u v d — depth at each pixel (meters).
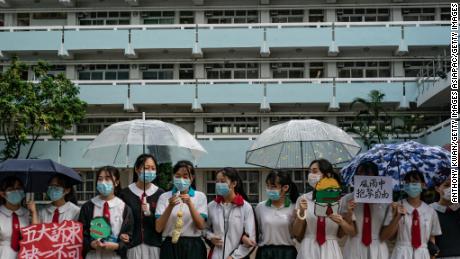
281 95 25.02
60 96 22.36
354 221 6.70
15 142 21.72
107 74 26.86
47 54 26.50
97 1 27.16
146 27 25.67
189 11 27.12
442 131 20.91
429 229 6.64
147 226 6.82
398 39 25.14
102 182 6.53
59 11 27.03
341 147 8.34
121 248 6.41
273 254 6.68
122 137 7.32
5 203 6.62
